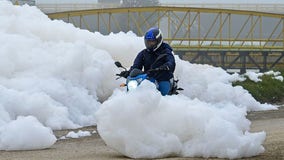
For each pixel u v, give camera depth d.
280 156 13.59
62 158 14.06
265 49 75.88
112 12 81.81
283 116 27.69
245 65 70.56
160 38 16.50
